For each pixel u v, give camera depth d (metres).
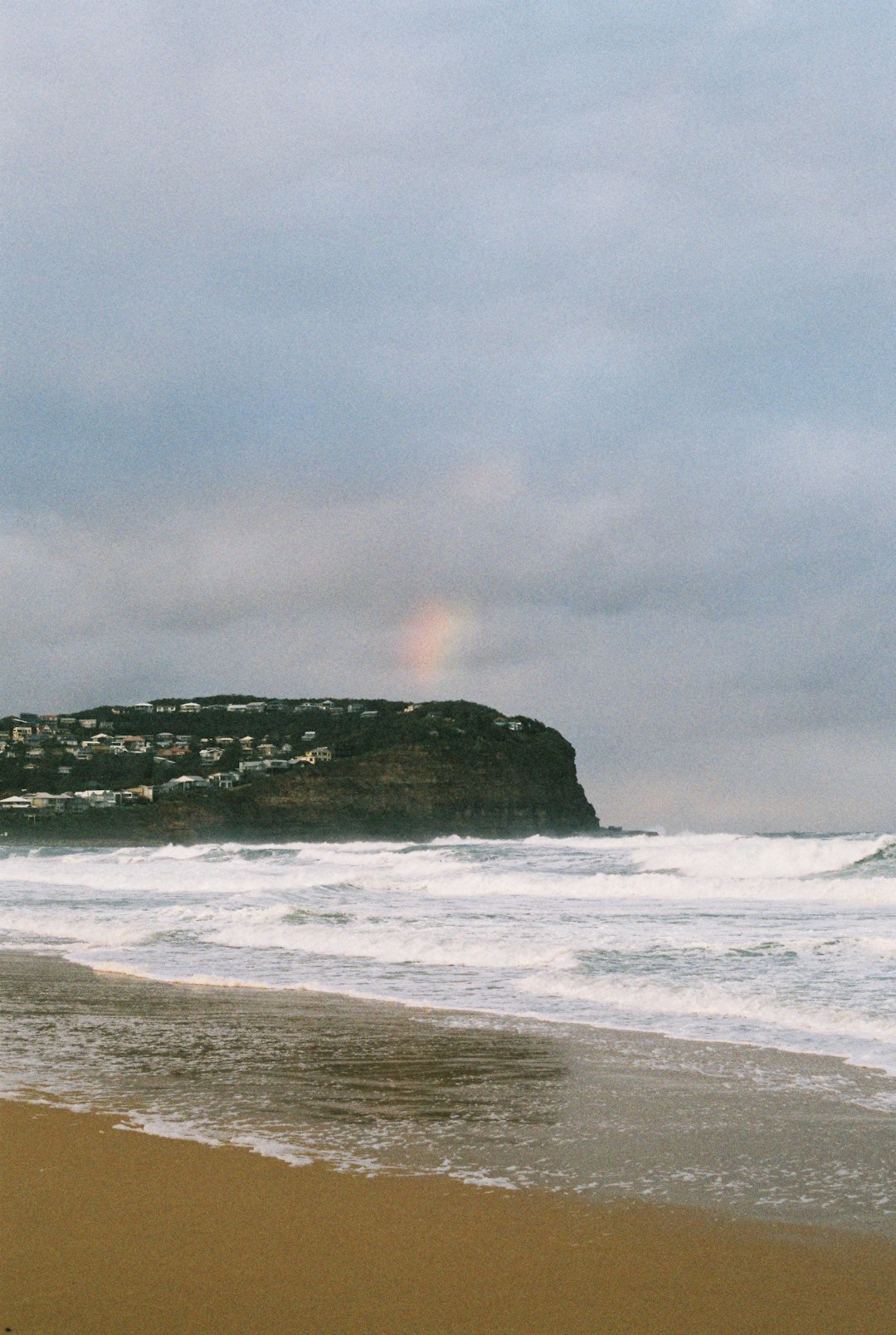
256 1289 4.82
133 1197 6.12
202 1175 6.57
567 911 26.23
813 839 47.22
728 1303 4.75
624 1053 10.30
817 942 16.70
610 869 44.50
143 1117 8.01
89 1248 5.32
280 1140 7.40
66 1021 12.38
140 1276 4.96
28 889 44.16
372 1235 5.54
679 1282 4.99
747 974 14.20
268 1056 10.30
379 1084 9.17
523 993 13.88
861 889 31.20
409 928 21.25
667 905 28.42
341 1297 4.76
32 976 16.27
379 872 48.66
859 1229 5.68
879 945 16.27
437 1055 10.31
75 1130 7.60
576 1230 5.66
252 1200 6.10
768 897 31.91
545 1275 5.05
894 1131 7.57
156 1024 12.16
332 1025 12.01
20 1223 5.68
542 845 67.38
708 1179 6.53
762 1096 8.59
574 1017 12.21
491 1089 8.95
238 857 72.81
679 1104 8.41
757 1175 6.61
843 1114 8.02
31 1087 9.02
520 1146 7.27
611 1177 6.57
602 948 16.69
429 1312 4.62
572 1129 7.70
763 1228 5.70
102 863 69.12
